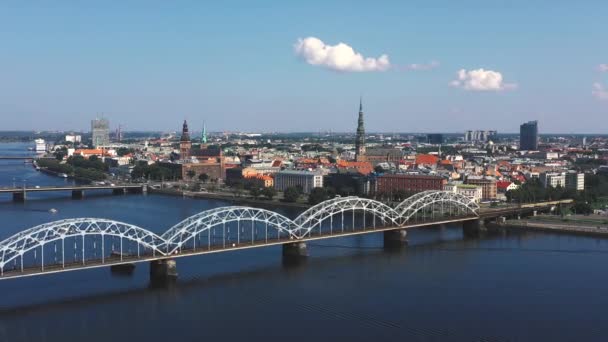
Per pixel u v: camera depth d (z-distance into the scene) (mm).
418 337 195125
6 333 195125
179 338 192125
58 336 193000
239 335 195000
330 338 193375
